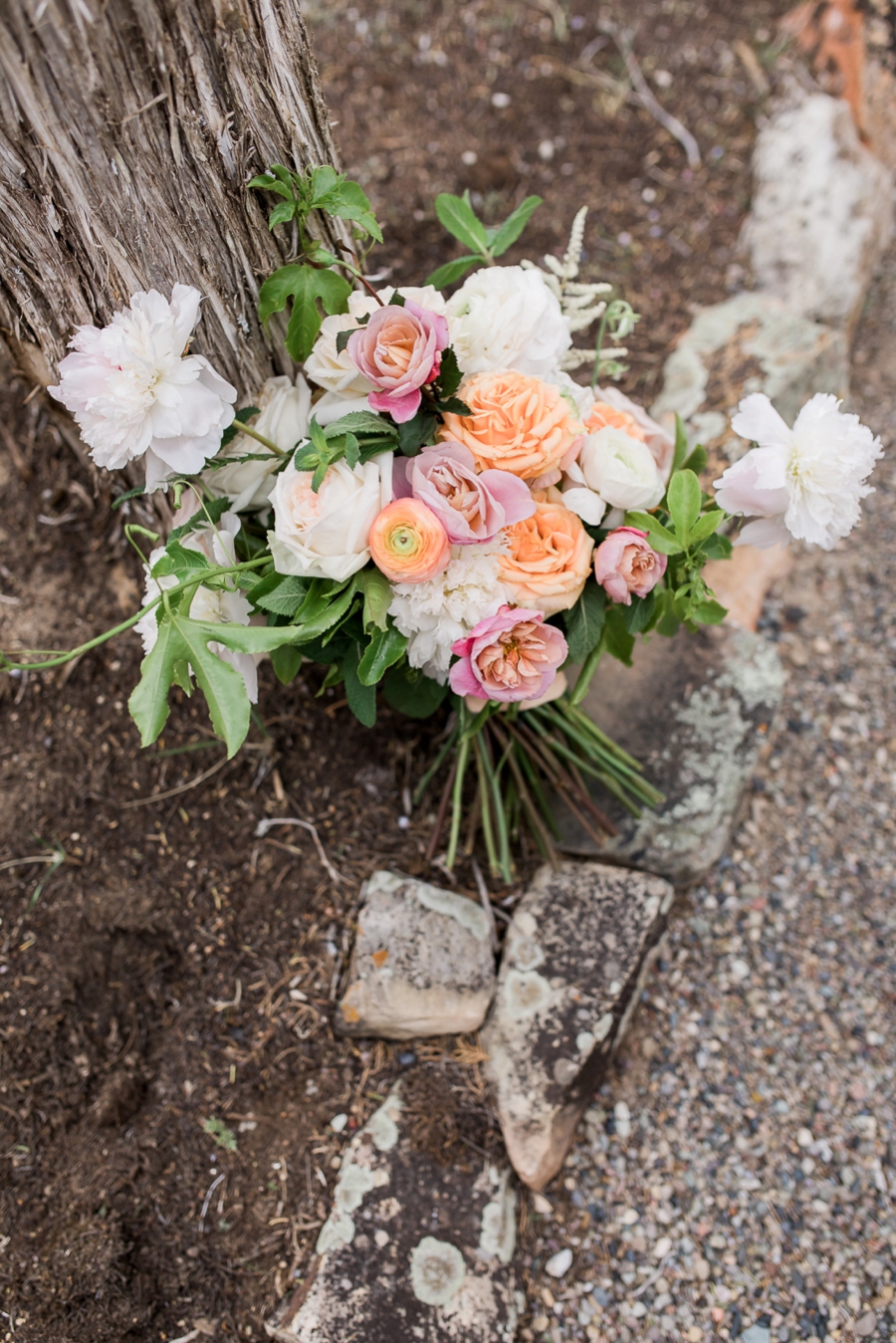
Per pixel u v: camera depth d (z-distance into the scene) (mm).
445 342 956
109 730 1262
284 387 1070
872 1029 1275
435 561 949
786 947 1312
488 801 1226
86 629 1284
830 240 1579
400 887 1222
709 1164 1218
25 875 1215
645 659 1318
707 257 1605
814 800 1390
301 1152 1161
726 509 1018
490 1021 1197
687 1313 1162
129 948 1206
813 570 1543
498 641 965
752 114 1724
